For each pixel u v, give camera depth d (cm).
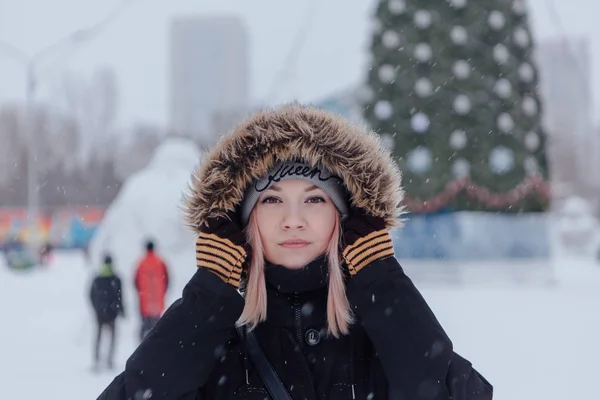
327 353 189
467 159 1717
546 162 1809
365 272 189
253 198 194
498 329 1030
